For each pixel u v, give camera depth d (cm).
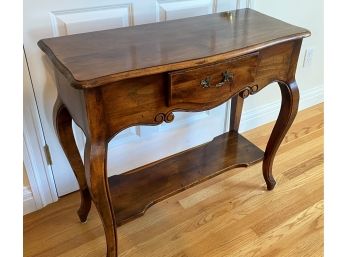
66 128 107
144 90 84
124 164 152
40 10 104
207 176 129
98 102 79
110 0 113
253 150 144
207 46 93
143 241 126
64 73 77
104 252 122
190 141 168
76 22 111
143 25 109
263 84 109
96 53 87
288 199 145
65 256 121
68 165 139
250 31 105
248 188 151
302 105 211
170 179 127
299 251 123
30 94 114
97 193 90
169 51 89
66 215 136
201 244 125
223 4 140
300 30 106
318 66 201
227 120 175
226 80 94
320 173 160
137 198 118
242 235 129
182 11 131
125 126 87
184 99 90
